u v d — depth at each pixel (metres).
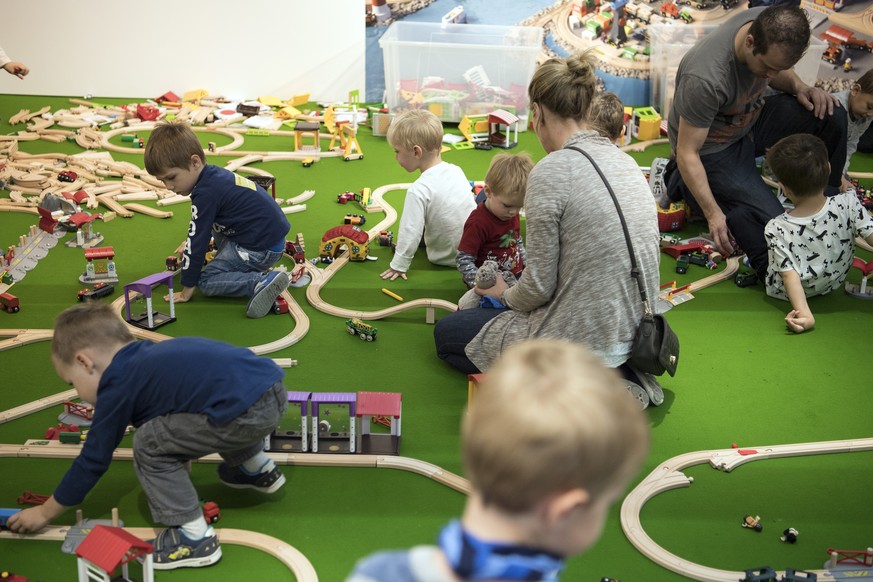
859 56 6.64
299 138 6.05
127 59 7.01
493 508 1.02
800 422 3.35
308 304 4.14
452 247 4.46
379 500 2.87
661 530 2.77
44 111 6.66
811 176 4.03
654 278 3.16
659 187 5.25
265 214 4.12
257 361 2.58
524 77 6.51
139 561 2.31
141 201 5.27
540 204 3.07
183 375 2.47
